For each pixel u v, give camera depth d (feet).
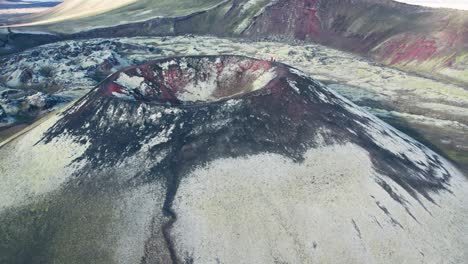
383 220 118.42
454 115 257.34
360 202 121.80
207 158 130.41
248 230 110.73
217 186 121.49
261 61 189.26
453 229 126.00
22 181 146.92
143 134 143.74
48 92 311.47
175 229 111.34
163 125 144.46
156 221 114.52
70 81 331.16
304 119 147.74
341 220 115.65
